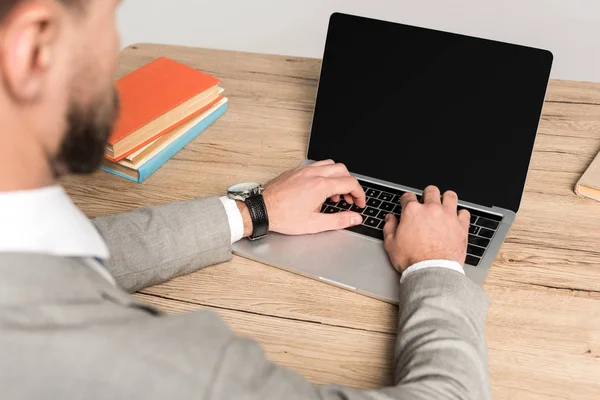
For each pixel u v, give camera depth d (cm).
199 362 66
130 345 64
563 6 291
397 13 308
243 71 170
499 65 132
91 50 64
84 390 62
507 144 131
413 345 96
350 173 139
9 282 61
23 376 60
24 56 57
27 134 63
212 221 118
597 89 160
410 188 135
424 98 137
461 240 115
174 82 149
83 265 70
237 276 117
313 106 158
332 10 314
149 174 138
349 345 104
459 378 89
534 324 107
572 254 120
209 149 146
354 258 118
